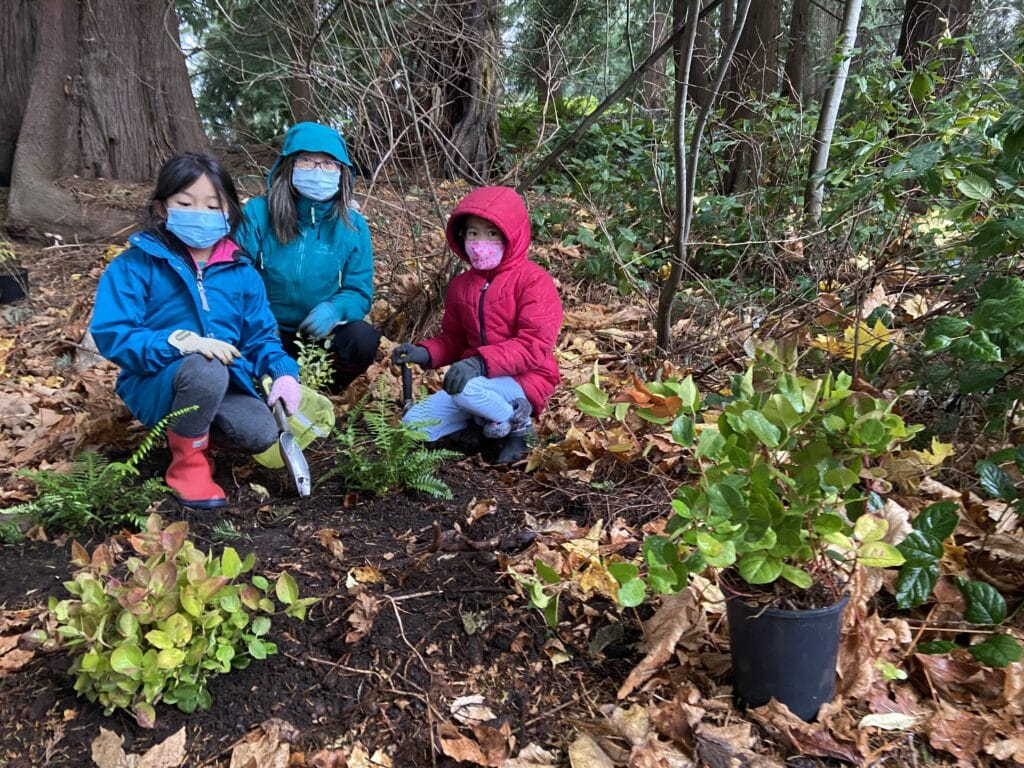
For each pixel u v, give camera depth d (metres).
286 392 2.73
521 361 2.87
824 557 1.73
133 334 2.51
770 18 7.04
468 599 2.18
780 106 4.95
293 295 3.41
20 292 4.65
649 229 5.02
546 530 2.48
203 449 2.65
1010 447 2.37
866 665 1.83
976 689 1.85
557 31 4.31
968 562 2.23
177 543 1.79
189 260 2.67
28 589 2.18
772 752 1.70
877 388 2.92
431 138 4.94
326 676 1.92
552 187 6.25
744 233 4.43
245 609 2.05
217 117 8.70
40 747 1.72
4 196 5.93
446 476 2.92
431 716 1.82
